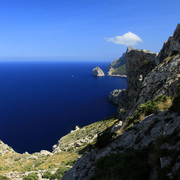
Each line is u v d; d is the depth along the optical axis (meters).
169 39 51.09
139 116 19.42
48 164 46.72
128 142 13.70
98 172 10.36
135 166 8.72
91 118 119.00
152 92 31.81
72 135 83.75
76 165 15.76
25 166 50.09
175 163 6.92
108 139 16.31
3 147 65.25
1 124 102.62
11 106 142.00
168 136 9.53
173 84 25.73
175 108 12.62
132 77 75.38
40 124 105.31
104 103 160.62
